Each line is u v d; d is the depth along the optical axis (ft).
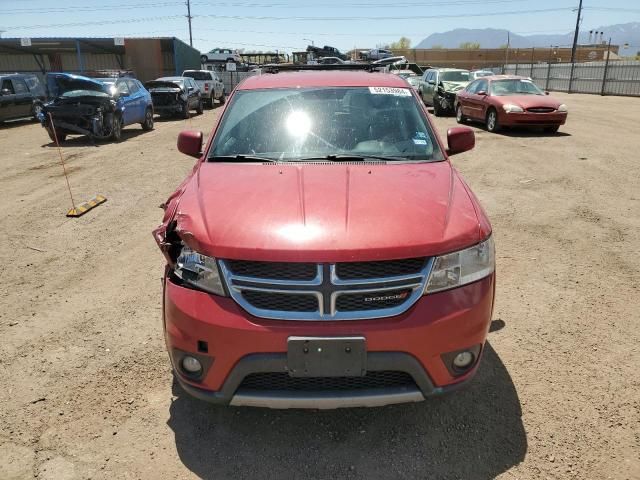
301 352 7.81
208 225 8.65
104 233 20.21
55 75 47.39
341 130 12.06
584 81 114.73
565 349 11.73
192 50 126.62
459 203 9.44
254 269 8.07
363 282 7.89
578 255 17.24
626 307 13.64
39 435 9.18
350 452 8.78
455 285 8.34
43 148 42.98
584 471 8.30
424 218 8.69
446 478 8.23
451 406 9.88
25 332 12.69
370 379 8.16
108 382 10.69
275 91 13.19
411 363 7.96
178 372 8.68
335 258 7.86
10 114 61.00
